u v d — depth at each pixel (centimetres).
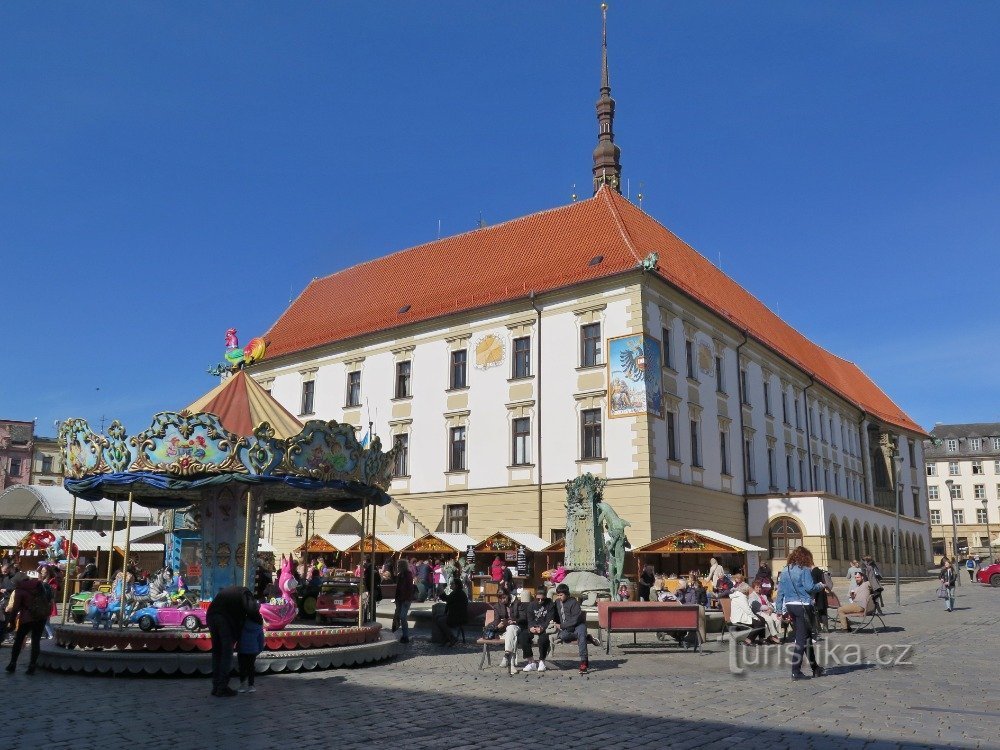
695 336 4297
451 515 4281
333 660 1630
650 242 4656
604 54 5384
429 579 3391
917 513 7812
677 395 4000
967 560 7956
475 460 4222
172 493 2148
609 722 1068
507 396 4166
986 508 11850
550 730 1021
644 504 3612
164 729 1033
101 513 4616
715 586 2803
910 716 1063
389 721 1082
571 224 4638
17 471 9169
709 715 1104
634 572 3562
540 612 1636
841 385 7012
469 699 1258
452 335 4462
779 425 5222
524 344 4191
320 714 1134
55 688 1377
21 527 5228
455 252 5122
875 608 2331
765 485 4847
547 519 3900
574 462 3869
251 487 1756
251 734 1002
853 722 1030
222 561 1881
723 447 4428
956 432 12281
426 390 4512
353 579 3064
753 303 6184
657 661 1762
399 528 4431
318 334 5219
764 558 4403
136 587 2027
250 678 1365
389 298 5116
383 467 2003
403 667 1681
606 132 5253
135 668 1519
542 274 4309
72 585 3425
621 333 3828
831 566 4481
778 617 2012
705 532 3478
